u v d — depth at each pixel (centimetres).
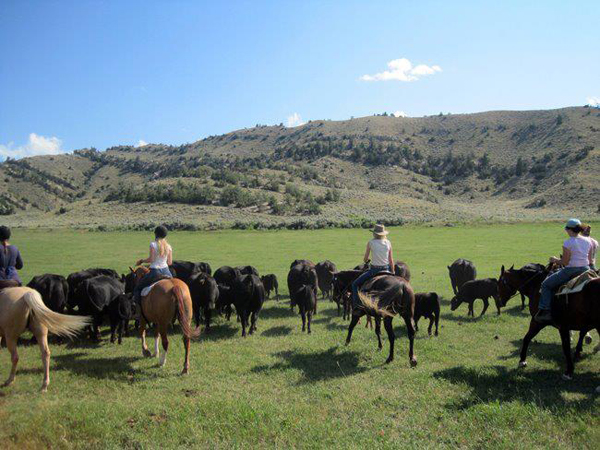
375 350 950
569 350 747
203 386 747
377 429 574
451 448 527
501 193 14425
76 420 595
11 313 726
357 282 916
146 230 5869
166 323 849
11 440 553
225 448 531
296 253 3266
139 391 725
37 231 6038
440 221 6272
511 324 1204
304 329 1155
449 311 1401
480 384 723
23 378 784
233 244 4038
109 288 1091
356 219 6412
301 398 684
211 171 11238
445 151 19650
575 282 728
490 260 2648
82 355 949
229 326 1241
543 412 595
